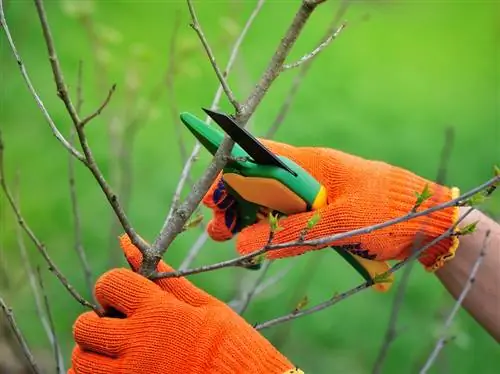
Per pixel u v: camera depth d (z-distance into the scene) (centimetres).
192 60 488
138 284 149
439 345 194
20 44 566
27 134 496
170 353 145
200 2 657
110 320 149
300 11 138
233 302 249
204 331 146
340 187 166
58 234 413
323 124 566
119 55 582
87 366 148
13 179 457
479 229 183
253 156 153
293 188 157
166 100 552
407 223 162
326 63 668
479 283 182
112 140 308
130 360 145
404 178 167
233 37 317
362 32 743
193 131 152
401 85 664
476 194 137
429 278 419
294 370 144
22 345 174
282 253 161
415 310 398
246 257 142
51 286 366
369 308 396
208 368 144
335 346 375
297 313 168
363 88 640
